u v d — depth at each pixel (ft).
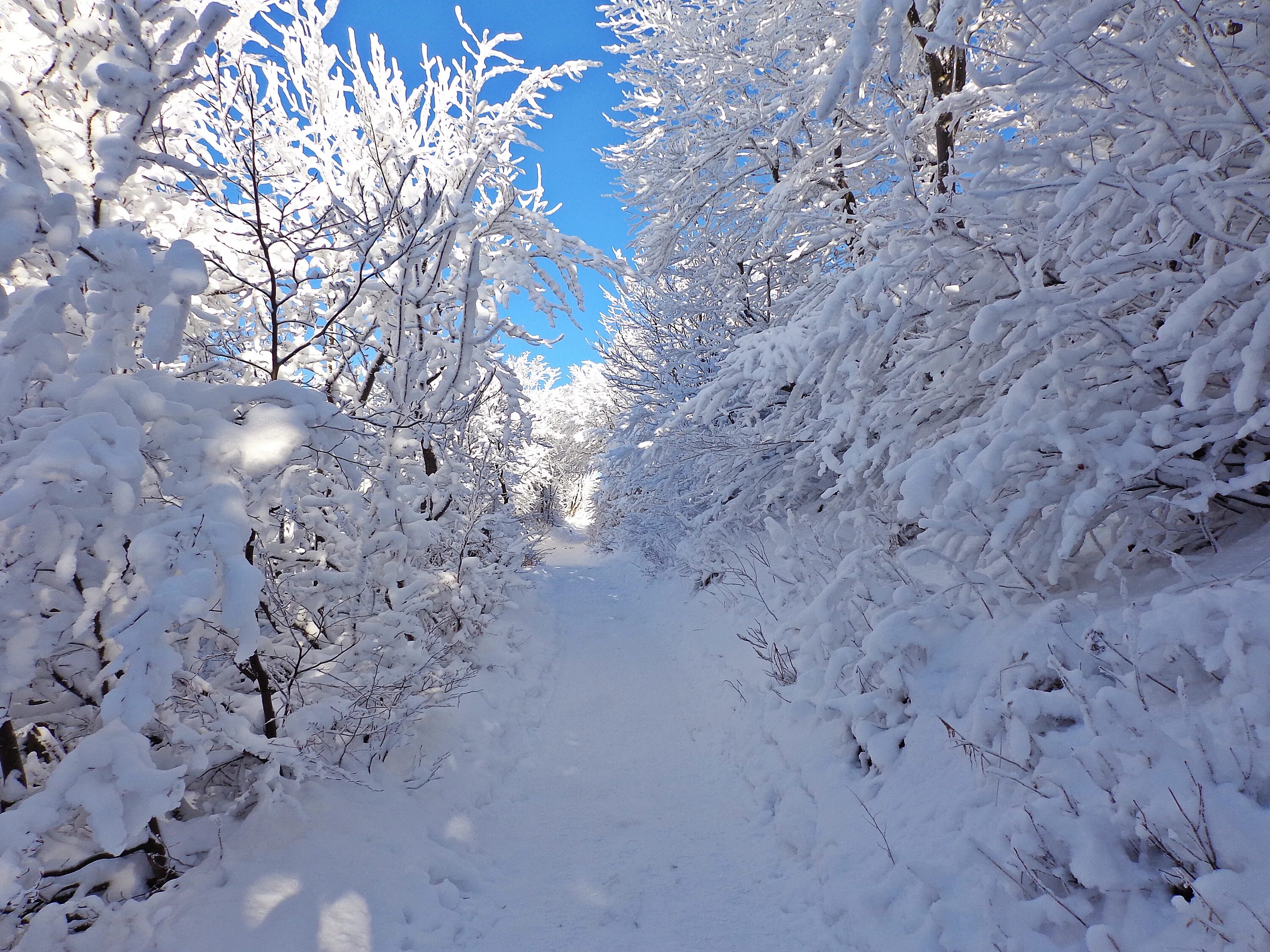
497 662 19.88
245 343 13.10
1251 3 8.55
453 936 8.70
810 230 23.47
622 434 35.35
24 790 7.50
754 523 25.80
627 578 43.16
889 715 10.61
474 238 18.29
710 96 25.84
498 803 12.77
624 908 9.29
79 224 6.92
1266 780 5.57
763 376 15.30
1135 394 8.81
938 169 13.65
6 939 6.61
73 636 6.59
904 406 12.78
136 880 7.97
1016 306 8.70
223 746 9.14
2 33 9.33
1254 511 9.33
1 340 6.84
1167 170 7.37
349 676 11.78
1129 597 8.86
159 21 7.53
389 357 15.16
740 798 12.32
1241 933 4.78
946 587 11.79
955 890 7.30
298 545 12.30
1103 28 9.66
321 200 15.15
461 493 20.17
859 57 7.71
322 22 16.49
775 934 8.44
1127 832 6.13
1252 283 7.45
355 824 9.98
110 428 6.19
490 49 19.45
